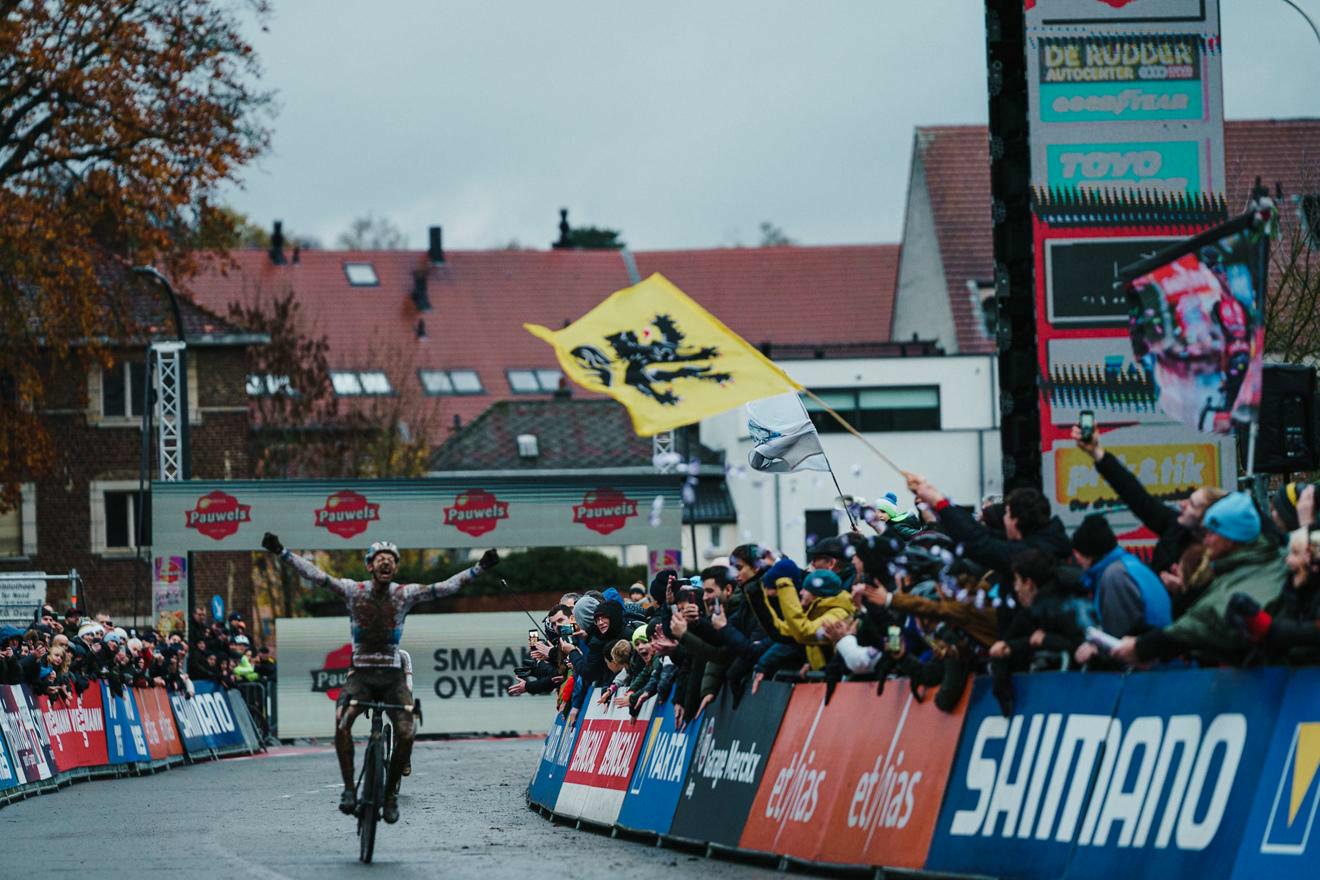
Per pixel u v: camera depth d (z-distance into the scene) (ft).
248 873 77.25
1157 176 84.07
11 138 258.16
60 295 262.26
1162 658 56.75
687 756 87.40
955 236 417.28
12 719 132.36
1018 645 62.44
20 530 317.83
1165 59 84.28
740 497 366.22
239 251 491.72
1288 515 68.54
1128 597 60.18
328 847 89.71
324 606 305.94
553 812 107.76
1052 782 60.03
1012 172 85.51
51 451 281.74
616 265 506.48
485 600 285.64
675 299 63.36
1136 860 55.57
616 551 369.50
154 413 319.27
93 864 83.35
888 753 69.51
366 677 82.23
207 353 324.60
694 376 62.28
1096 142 84.12
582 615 111.65
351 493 219.61
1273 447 81.15
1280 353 142.51
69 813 117.29
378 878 74.33
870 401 355.56
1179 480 82.74
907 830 66.95
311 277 487.61
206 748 199.52
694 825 84.38
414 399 431.84
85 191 255.29
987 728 63.87
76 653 153.58
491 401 468.34
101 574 318.65
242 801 126.31
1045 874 59.31
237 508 219.20
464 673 246.27
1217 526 55.11
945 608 65.21
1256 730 52.34
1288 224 157.38
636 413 61.26
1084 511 82.74
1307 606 53.72
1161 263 65.46
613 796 96.84
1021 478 85.05
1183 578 60.90
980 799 63.41
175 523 218.79
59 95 251.80
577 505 220.43
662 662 92.17
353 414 366.84
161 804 124.47
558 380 474.90
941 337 416.26
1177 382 65.21
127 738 166.71
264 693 245.45
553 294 495.41
